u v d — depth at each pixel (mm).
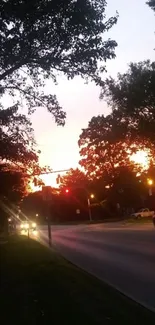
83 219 107938
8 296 10656
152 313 9000
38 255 21062
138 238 30984
